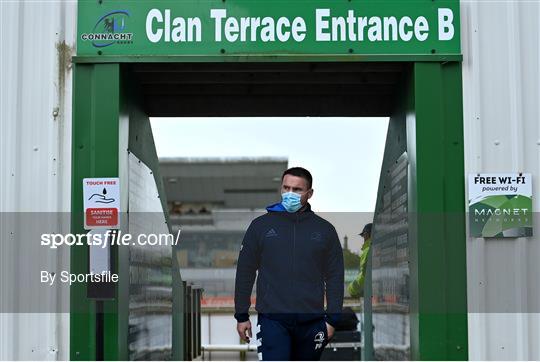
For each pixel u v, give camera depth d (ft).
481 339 21.76
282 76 26.81
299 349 23.73
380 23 22.52
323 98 30.37
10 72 22.22
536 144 22.26
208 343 30.60
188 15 22.53
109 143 22.16
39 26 22.40
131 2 22.52
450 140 22.29
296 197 23.49
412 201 22.77
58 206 22.00
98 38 22.43
